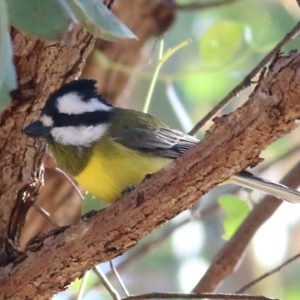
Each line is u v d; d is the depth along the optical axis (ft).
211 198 39.52
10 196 23.25
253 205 32.89
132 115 28.32
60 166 27.27
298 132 43.83
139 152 26.78
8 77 12.92
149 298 22.67
